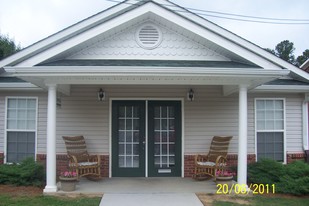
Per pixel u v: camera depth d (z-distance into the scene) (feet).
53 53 25.62
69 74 24.71
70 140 31.99
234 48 26.68
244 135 27.14
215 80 27.04
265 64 26.05
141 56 29.25
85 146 33.09
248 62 27.35
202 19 30.83
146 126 34.01
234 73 25.18
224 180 28.02
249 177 30.22
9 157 34.12
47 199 24.82
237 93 34.63
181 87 34.32
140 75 24.97
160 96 34.14
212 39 27.12
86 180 31.68
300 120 35.45
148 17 28.91
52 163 26.43
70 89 33.88
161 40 29.37
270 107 35.40
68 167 32.19
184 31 28.73
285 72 25.16
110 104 33.99
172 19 27.30
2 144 34.04
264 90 34.06
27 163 30.71
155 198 25.54
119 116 34.14
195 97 34.42
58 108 33.83
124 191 27.53
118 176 33.63
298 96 35.50
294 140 35.32
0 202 23.94
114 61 27.76
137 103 34.09
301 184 27.43
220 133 34.42
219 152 32.45
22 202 24.02
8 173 29.48
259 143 35.12
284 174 29.09
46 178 27.99
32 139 34.19
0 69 33.81
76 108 33.94
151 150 33.91
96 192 26.94
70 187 26.96
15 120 34.24
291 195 27.71
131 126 34.09
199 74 25.13
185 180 32.04
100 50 29.01
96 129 33.91
